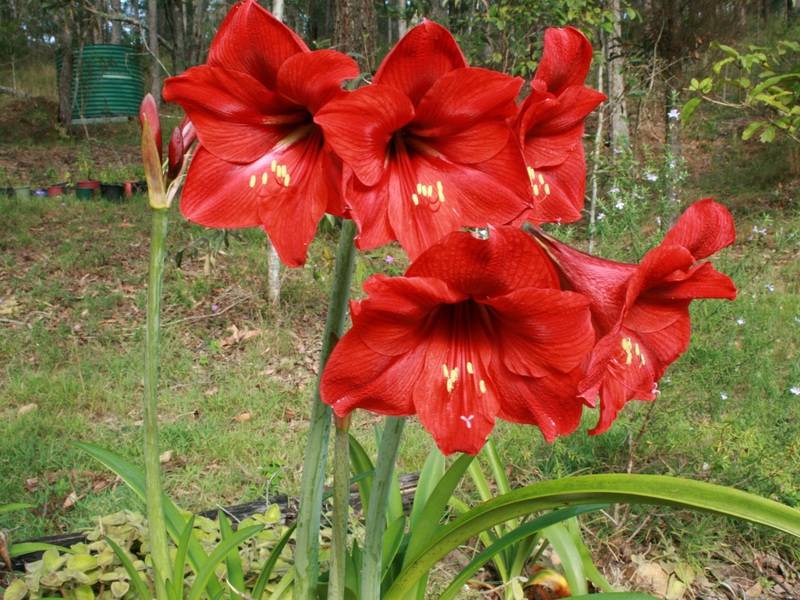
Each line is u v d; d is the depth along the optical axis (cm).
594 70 267
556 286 48
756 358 143
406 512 119
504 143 49
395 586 69
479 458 129
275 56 49
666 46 268
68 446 143
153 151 60
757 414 135
